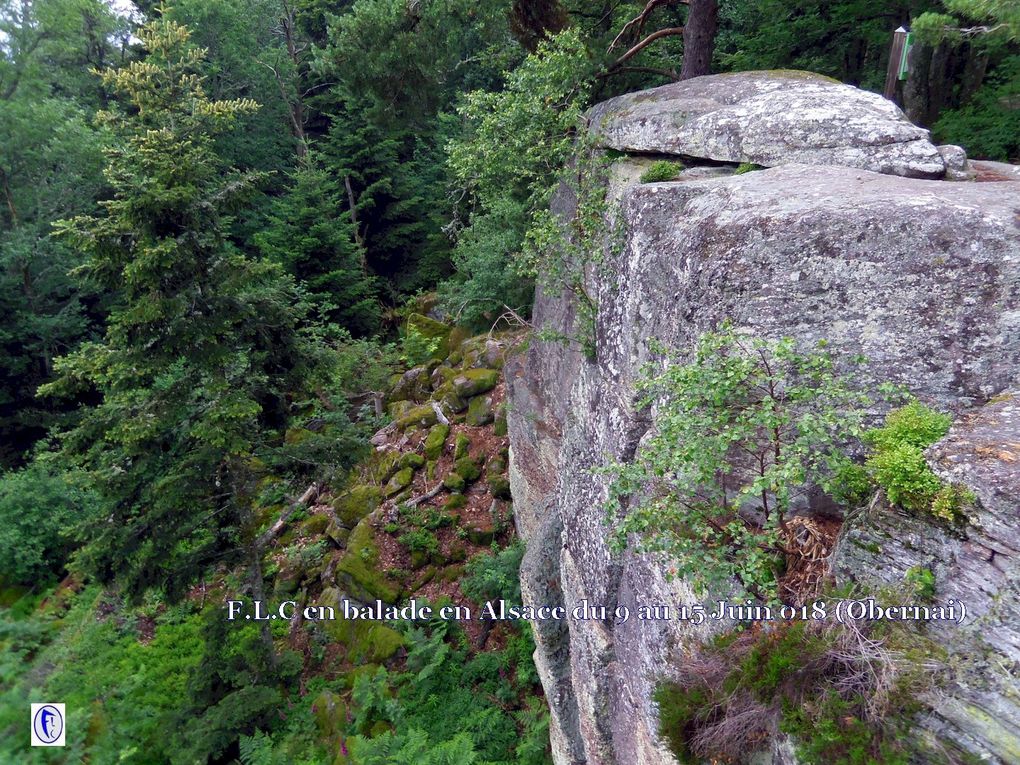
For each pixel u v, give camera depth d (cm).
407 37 1194
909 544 312
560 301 957
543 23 1141
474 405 1422
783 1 1083
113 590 1007
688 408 344
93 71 774
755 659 331
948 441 317
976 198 392
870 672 297
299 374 902
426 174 2378
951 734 274
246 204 838
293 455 898
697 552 353
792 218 383
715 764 359
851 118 530
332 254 1981
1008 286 351
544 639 786
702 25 953
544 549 816
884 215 368
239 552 903
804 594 351
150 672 982
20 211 1919
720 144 616
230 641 938
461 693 941
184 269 787
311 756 836
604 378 617
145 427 764
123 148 778
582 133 850
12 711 594
